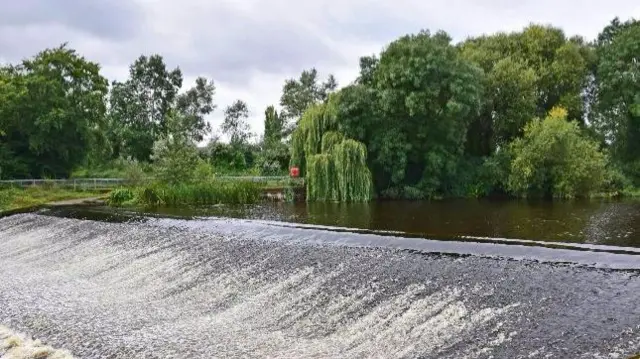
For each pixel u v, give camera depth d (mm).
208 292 16391
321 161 37875
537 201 36438
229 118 88938
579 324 11133
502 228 21719
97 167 57812
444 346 11477
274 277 16297
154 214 26688
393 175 40562
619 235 19344
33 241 24875
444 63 39969
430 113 40281
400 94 39688
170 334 13570
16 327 14477
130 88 83438
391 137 40125
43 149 47594
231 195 36594
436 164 40344
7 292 17656
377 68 43531
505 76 43781
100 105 51719
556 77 46094
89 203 36094
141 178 45406
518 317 11875
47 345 13188
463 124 41875
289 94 77062
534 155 38719
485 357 10711
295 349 12297
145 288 17344
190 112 83875
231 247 19062
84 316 15094
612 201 35594
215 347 12633
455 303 12914
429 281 14062
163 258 19500
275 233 19906
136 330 13938
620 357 9844
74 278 19000
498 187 42656
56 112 46750
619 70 45406
